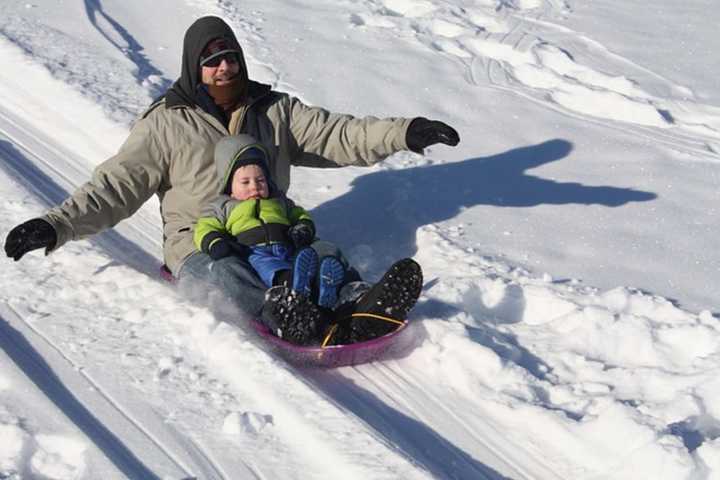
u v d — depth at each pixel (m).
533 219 12.42
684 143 14.91
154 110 10.84
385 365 9.31
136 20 18.59
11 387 8.38
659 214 12.64
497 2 20.61
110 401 8.34
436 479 7.35
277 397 8.32
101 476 7.36
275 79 16.05
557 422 8.23
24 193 12.38
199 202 10.63
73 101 14.64
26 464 7.57
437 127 10.44
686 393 8.41
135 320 9.59
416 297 9.06
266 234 9.73
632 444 7.86
